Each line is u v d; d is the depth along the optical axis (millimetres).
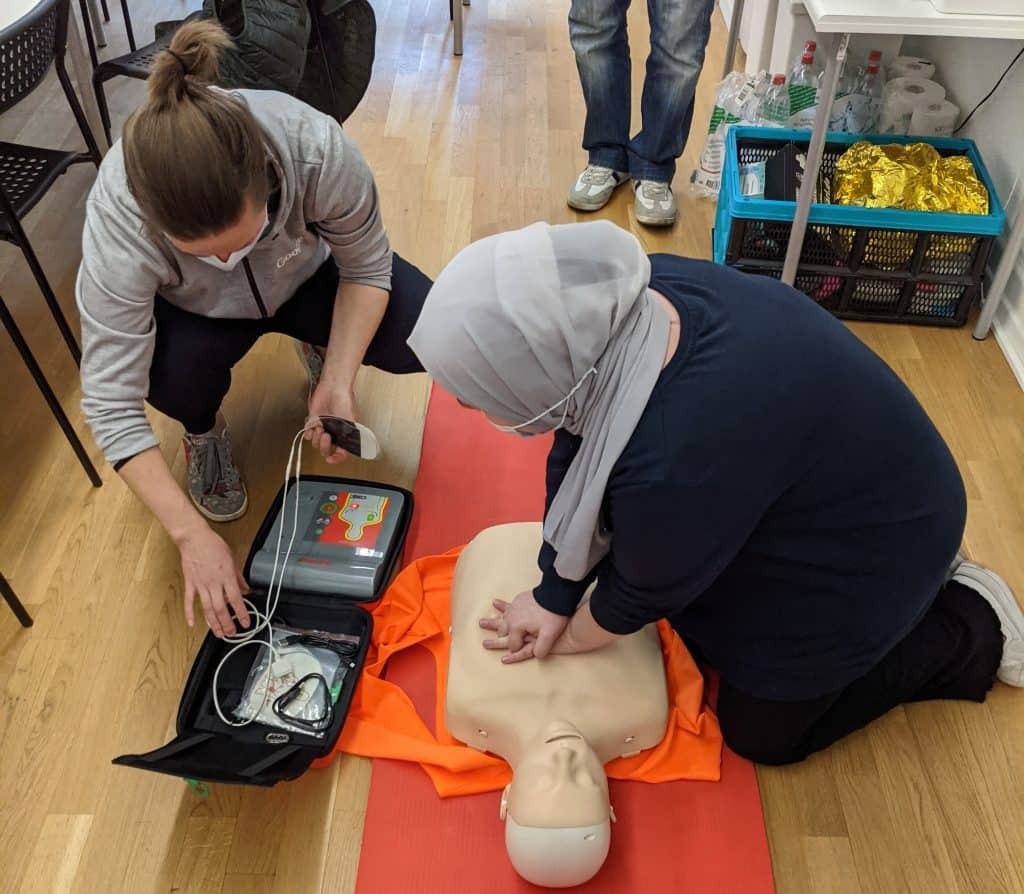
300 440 1862
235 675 1453
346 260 1545
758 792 1366
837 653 1185
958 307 2115
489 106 2879
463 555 1561
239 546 1691
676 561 1019
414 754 1379
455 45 3102
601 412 961
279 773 1259
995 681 1481
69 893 1269
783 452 953
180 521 1367
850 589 1125
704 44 2232
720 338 938
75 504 1749
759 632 1214
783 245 2129
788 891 1277
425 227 2396
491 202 2492
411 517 1689
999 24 1678
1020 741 1425
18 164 1846
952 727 1442
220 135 1108
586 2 2260
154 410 1935
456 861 1290
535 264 908
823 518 1060
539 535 1534
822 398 958
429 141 2715
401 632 1524
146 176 1103
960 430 1900
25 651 1527
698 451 921
